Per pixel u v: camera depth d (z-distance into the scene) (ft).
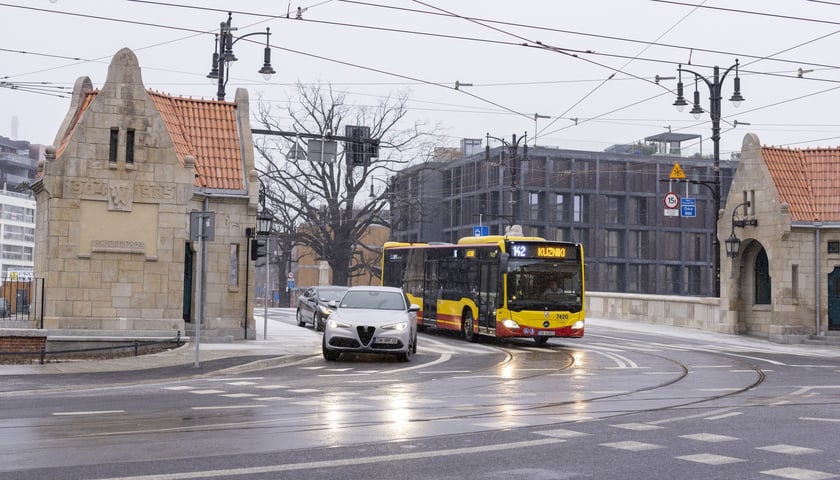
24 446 31.04
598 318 156.76
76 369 61.00
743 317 122.31
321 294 117.39
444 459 29.37
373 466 27.99
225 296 91.91
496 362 74.23
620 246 270.87
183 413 40.52
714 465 28.96
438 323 111.55
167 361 66.74
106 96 82.12
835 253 113.91
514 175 162.09
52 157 80.38
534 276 94.43
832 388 55.88
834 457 30.66
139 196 82.33
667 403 46.47
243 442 32.35
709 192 277.03
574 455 30.48
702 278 277.85
